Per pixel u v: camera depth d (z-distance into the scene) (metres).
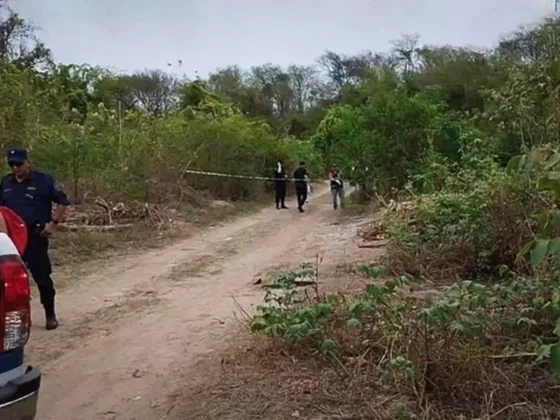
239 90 52.56
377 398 4.57
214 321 7.03
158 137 19.50
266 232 14.94
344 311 5.66
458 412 4.30
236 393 4.89
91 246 11.73
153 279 9.48
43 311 7.60
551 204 7.24
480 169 10.83
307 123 51.62
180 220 15.70
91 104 24.38
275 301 6.51
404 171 18.16
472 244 8.28
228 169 22.98
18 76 13.98
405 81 26.62
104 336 6.62
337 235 13.78
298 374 5.12
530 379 4.62
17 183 6.78
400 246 8.76
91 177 15.10
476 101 29.73
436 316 4.58
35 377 3.44
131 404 4.91
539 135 10.06
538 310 5.25
